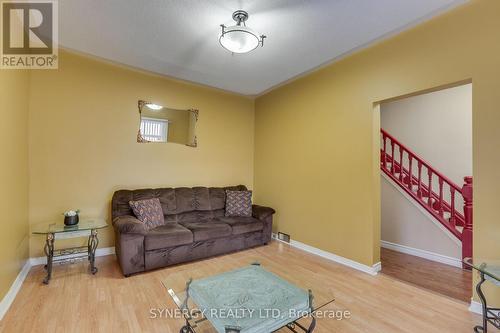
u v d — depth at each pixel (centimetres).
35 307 213
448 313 213
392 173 399
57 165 313
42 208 304
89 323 193
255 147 495
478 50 220
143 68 364
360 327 194
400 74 271
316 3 219
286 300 174
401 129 468
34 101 300
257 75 386
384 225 394
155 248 291
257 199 484
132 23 252
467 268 304
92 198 336
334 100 341
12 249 230
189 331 177
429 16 244
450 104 414
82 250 327
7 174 217
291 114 410
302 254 359
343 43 290
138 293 241
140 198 340
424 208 349
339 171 333
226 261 328
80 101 328
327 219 347
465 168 398
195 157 426
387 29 263
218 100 455
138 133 371
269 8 226
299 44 291
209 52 312
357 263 308
